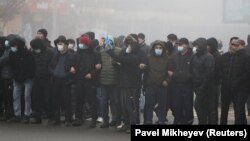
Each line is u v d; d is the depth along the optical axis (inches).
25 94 820.6
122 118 796.6
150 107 757.9
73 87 797.9
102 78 781.9
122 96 750.5
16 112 828.0
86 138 701.9
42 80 815.7
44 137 705.6
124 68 749.3
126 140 689.0
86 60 786.8
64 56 799.1
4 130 757.9
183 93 765.3
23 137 705.0
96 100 800.9
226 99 730.8
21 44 807.7
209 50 759.1
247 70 703.1
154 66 754.8
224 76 724.7
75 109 803.4
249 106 949.8
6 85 830.5
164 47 757.3
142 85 830.5
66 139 693.3
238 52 710.5
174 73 762.2
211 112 747.4
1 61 820.0
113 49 759.1
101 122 842.2
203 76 739.4
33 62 813.2
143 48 888.9
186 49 762.2
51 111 820.6
